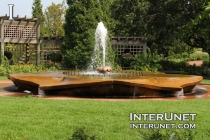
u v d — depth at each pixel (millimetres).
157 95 11672
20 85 12617
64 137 5816
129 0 27859
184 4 25000
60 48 24453
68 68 23047
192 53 45125
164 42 26891
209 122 6984
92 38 22516
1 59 22484
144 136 4719
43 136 5898
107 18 32375
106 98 11156
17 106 8414
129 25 28422
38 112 7754
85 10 22984
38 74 13664
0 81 16703
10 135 5832
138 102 9555
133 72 14586
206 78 21844
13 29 23641
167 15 25391
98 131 6195
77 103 9102
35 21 24453
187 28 3660
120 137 5832
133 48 25703
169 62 30016
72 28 23078
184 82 12242
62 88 11422
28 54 25406
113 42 25344
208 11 3252
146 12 26359
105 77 12062
